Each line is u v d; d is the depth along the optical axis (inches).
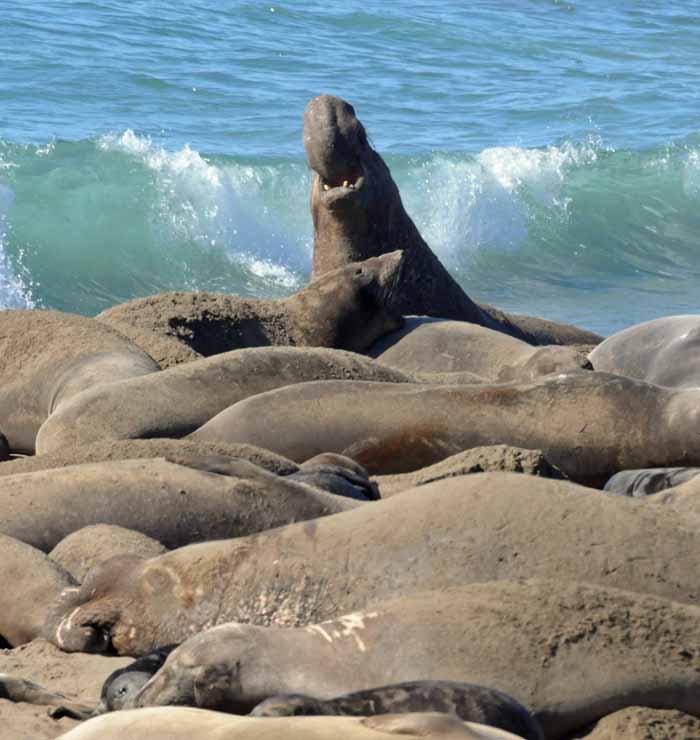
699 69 3939.5
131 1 3518.7
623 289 2295.8
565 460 912.9
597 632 493.0
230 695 492.1
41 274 2085.4
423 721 363.6
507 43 3961.6
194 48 3248.0
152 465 772.6
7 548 696.4
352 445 925.8
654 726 463.2
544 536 569.9
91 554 705.6
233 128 2677.2
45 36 3107.8
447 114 3112.7
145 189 2228.1
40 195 2178.9
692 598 550.6
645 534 569.0
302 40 3563.0
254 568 593.9
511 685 477.7
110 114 2672.2
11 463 832.3
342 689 485.7
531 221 2571.4
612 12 4621.1
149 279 2146.9
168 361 1150.3
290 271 2220.7
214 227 2240.4
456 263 2422.5
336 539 590.6
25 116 2559.1
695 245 2620.6
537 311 2078.0
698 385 1197.7
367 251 1437.0
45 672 596.1
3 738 503.2
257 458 838.5
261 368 1027.3
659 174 2792.8
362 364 1068.5
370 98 3157.0
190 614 598.2
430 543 575.5
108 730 384.8
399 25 3850.9
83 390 1036.5
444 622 497.7
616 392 927.7
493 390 938.7
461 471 815.7
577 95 3462.1
